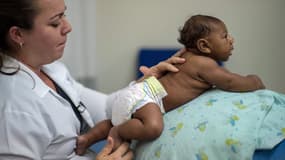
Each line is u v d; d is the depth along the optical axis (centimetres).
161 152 96
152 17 252
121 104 108
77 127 118
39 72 116
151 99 107
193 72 108
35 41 102
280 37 247
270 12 244
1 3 97
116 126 108
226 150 89
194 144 92
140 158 102
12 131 96
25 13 97
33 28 99
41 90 105
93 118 139
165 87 111
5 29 99
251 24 247
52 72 122
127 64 262
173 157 93
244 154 87
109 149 104
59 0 102
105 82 266
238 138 89
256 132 90
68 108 113
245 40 250
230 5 245
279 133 91
